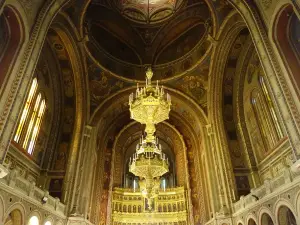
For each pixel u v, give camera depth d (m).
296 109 9.36
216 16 17.41
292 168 9.06
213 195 17.84
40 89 17.62
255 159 17.94
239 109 19.70
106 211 21.16
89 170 18.61
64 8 15.39
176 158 26.41
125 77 21.70
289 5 10.02
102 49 21.03
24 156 15.34
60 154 18.58
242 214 15.07
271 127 15.77
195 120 22.27
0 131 8.58
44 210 12.90
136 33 23.16
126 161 27.50
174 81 22.00
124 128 25.11
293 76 9.89
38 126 17.34
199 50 20.62
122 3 21.64
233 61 19.31
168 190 23.30
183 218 21.55
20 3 10.00
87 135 19.64
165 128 26.27
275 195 11.33
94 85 21.12
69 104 20.30
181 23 22.03
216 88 20.17
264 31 11.44
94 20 20.58
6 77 9.53
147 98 12.09
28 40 10.64
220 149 18.55
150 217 21.91
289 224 11.19
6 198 9.37
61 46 17.98
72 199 16.70
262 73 16.88
